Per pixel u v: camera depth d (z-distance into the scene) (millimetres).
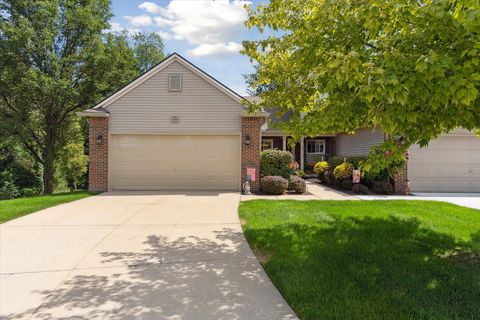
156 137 12609
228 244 5516
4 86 15969
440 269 4152
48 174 18906
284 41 5562
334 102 3900
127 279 4055
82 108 18812
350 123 4363
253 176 12156
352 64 3008
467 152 12742
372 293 3479
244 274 4207
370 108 3324
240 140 12547
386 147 3939
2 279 4074
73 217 7613
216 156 12656
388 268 4191
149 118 12500
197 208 8812
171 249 5250
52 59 16625
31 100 16562
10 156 21531
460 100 2957
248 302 3432
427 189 12688
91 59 17078
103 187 12375
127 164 12555
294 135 5152
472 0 2568
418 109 3508
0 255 4957
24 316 3178
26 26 15938
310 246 5129
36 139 18719
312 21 4637
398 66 2936
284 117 19531
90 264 4578
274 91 5895
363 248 5012
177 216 7773
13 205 8805
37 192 21484
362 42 3973
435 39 3119
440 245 5164
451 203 9430
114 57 18156
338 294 3463
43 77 15555
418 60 2713
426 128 3809
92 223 7023
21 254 5008
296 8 5305
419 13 3059
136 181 12586
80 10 17281
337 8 3822
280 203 9336
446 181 12719
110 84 19188
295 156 21359
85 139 23594
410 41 3240
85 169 22328
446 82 2770
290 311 3230
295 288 3615
